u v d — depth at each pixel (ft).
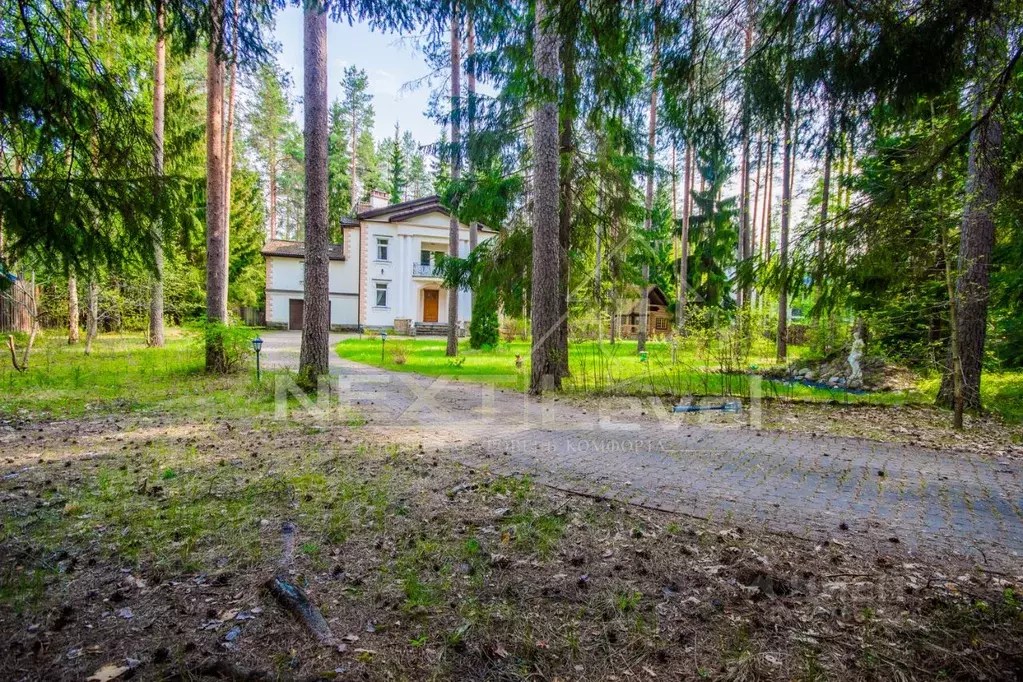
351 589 8.20
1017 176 12.31
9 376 31.24
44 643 6.77
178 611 7.55
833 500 12.50
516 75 12.42
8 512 11.02
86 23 12.59
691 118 11.45
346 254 99.35
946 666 6.41
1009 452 17.48
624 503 12.15
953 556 9.47
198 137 36.32
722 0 9.78
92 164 11.77
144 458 15.30
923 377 33.17
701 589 8.24
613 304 40.16
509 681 6.23
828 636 7.03
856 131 11.06
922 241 17.78
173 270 50.39
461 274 40.96
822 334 37.11
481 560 9.17
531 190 36.32
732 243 75.31
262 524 10.61
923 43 9.23
